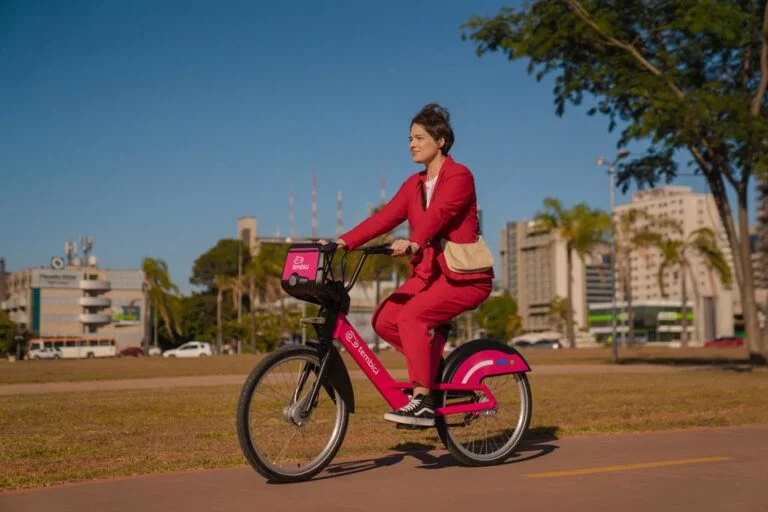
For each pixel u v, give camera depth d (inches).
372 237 200.8
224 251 4345.5
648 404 401.1
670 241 2472.9
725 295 4798.2
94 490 177.2
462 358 208.4
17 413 394.3
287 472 183.6
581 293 6210.6
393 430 291.4
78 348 3211.1
